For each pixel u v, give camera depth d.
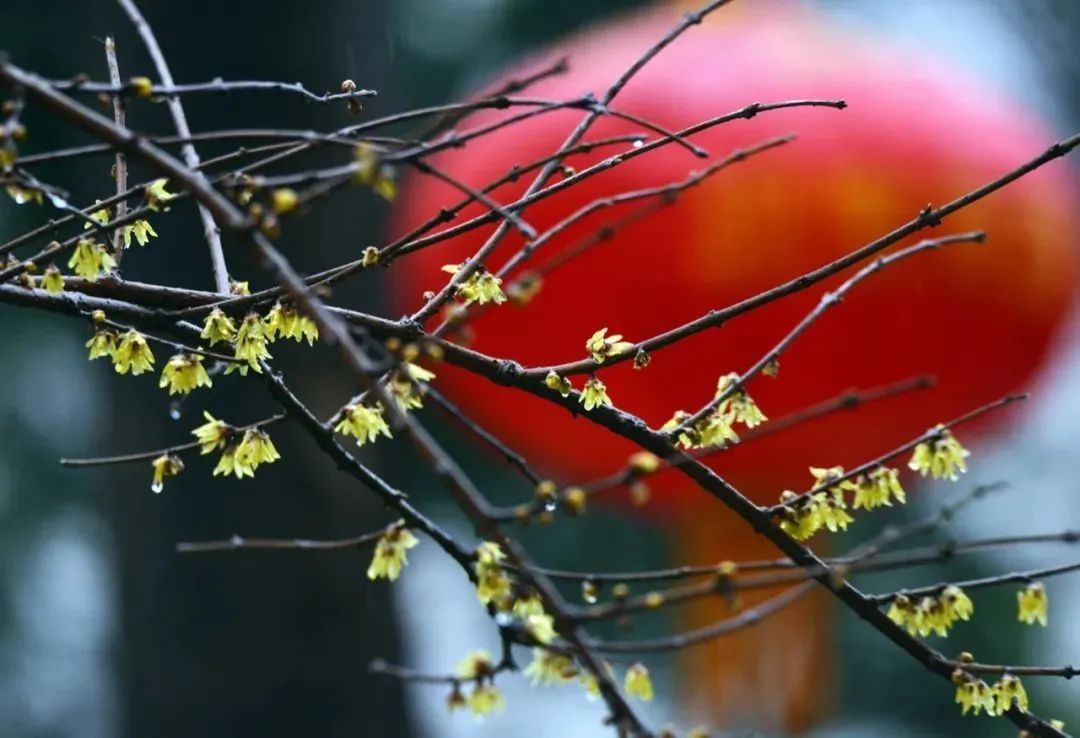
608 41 5.03
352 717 6.62
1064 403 8.52
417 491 8.44
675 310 4.43
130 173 6.48
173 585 6.51
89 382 8.48
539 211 4.54
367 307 6.75
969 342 4.57
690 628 5.51
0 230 7.42
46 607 9.39
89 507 9.06
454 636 9.48
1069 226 4.90
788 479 4.99
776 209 4.37
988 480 8.48
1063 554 8.44
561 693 9.56
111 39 2.35
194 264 6.25
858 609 2.21
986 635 8.09
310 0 6.51
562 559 8.33
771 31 4.86
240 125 6.36
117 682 6.78
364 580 6.73
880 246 2.20
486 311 2.27
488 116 5.00
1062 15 8.46
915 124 4.59
